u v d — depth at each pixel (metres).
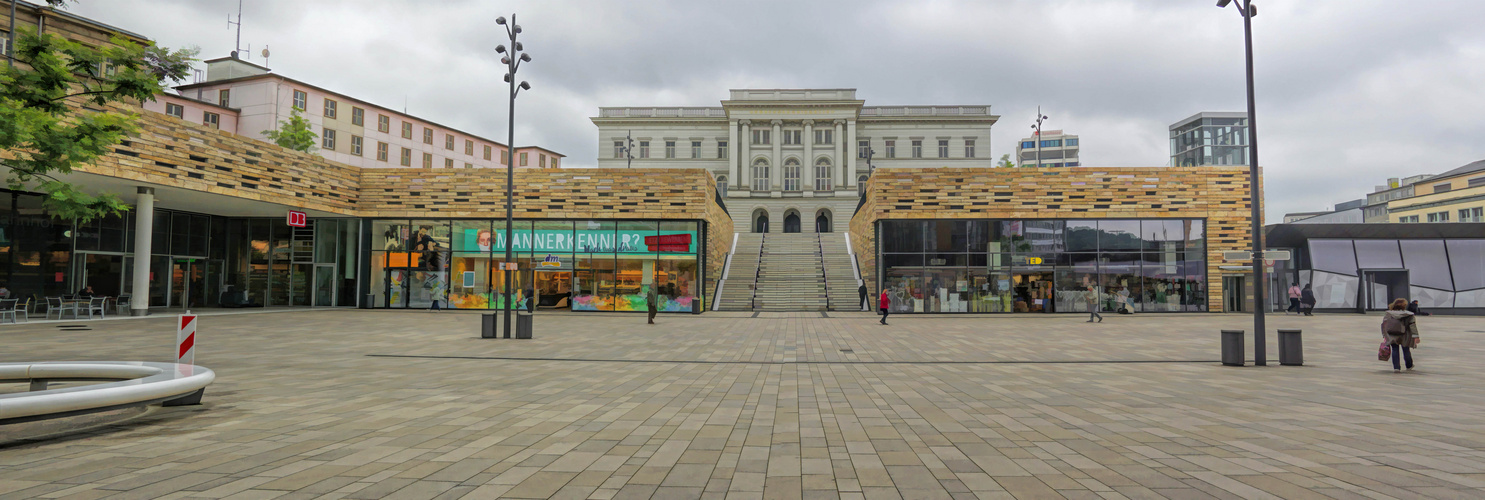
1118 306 29.41
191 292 31.06
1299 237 31.77
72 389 6.09
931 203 29.77
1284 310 31.97
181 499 4.16
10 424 5.57
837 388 9.49
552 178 30.25
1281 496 4.26
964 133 70.88
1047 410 7.67
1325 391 9.06
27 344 15.00
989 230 29.80
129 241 28.34
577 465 5.14
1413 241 31.83
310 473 4.82
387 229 31.25
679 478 4.77
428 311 29.86
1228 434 6.27
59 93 11.21
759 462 5.26
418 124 61.50
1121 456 5.42
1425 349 14.84
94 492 4.30
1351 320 25.62
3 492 4.28
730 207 69.62
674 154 72.94
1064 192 29.69
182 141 23.44
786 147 70.56
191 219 30.78
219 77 51.84
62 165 11.36
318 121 52.31
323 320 24.06
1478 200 58.41
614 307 29.86
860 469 5.04
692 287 29.66
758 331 20.03
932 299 29.66
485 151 70.00
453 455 5.44
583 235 30.20
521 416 7.26
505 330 17.70
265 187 26.47
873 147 71.56
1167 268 29.56
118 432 6.27
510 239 18.28
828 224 72.44
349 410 7.57
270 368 11.52
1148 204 29.66
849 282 34.34
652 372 11.26
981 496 4.32
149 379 7.00
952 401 8.34
